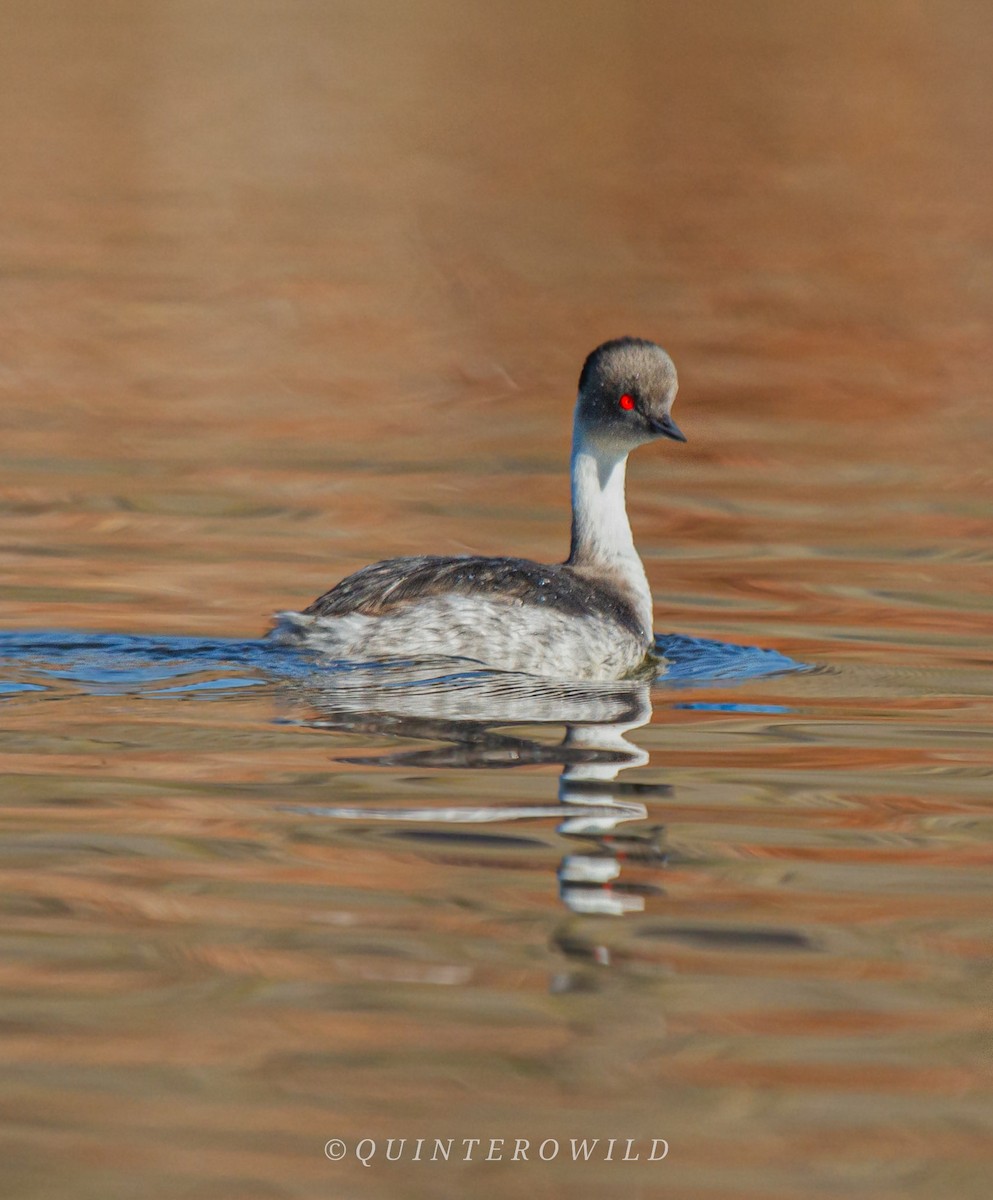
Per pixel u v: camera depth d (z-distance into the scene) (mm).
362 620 14766
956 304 34156
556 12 75438
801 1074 8070
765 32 70000
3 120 50812
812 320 32969
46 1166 7246
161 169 46031
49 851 10500
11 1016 8445
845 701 14352
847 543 20438
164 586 17578
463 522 20875
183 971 8930
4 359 29078
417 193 44188
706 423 26688
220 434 25172
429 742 12812
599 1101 7812
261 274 35719
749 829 11141
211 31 68438
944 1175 7336
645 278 36094
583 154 49250
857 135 51562
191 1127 7543
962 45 65812
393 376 29000
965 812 11539
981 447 25375
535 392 28328
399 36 69125
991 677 15133
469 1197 7137
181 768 12070
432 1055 8164
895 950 9336
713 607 17672
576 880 10195
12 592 17172
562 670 14812
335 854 10516
